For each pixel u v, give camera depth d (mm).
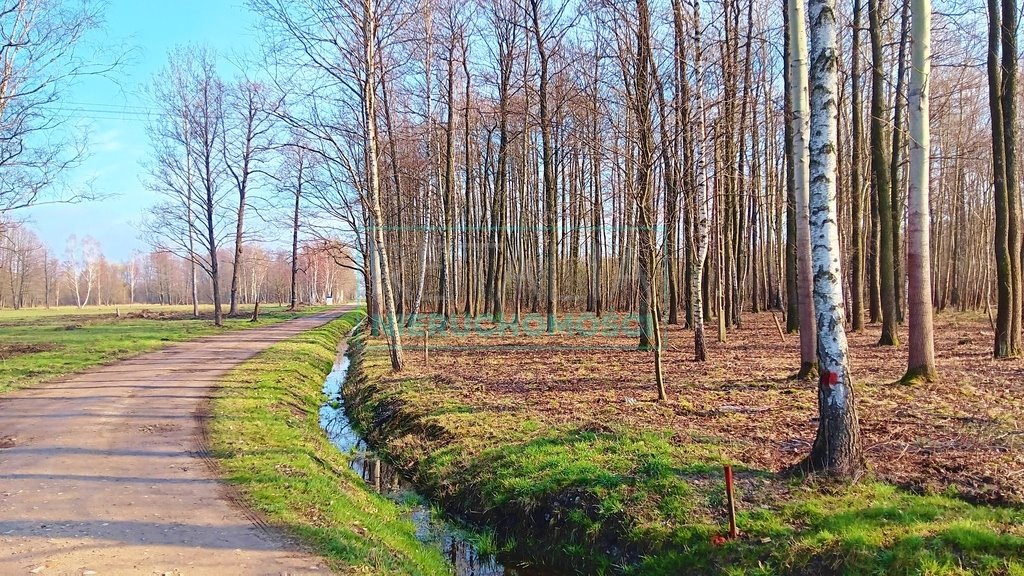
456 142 30312
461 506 7664
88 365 16188
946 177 29172
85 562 4633
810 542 4832
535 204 35188
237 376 14461
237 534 5383
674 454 7082
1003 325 12469
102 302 89938
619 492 6406
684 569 5207
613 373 13258
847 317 23250
